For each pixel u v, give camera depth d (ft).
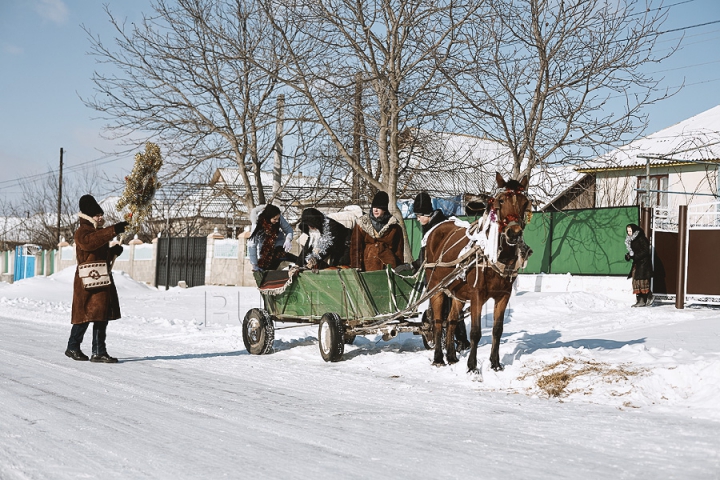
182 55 78.74
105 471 16.25
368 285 32.91
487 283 28.89
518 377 27.68
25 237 236.22
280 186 81.30
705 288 55.57
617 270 67.97
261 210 39.06
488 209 28.73
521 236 27.68
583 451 17.71
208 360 35.42
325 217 37.60
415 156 73.67
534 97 65.98
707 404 22.63
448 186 83.35
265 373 31.07
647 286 58.49
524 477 15.55
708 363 25.31
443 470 16.11
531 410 22.89
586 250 70.64
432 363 32.17
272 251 38.65
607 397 24.32
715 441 18.31
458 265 29.55
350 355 36.27
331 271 33.83
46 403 24.03
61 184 182.91
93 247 34.12
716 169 95.86
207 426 20.68
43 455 17.56
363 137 67.31
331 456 17.35
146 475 15.92
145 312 66.54
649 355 29.63
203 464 16.72
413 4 60.75
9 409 22.98
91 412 22.63
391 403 24.25
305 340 42.42
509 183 27.96
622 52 63.62
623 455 17.29
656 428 19.86
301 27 64.34
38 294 91.61
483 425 20.74
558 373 27.04
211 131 79.15
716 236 55.16
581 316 52.08
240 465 16.62
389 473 15.92
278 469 16.26
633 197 104.37
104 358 34.53
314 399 24.99
